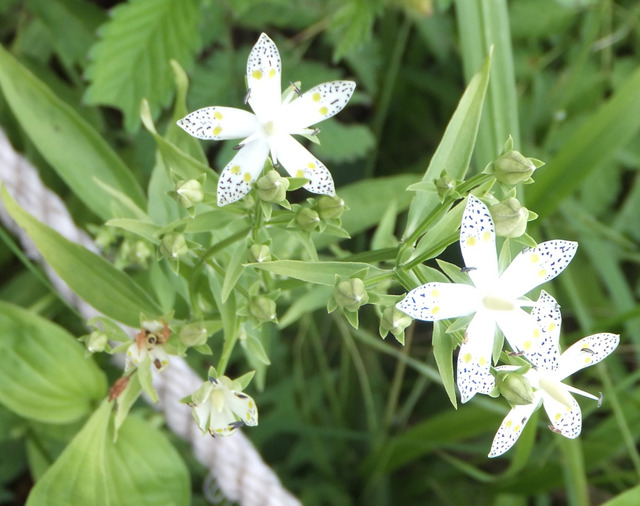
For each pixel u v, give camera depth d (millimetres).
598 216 312
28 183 245
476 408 270
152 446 233
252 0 259
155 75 253
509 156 190
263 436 278
